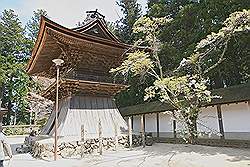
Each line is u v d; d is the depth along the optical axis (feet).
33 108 115.34
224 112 49.73
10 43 138.10
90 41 44.42
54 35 41.96
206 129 52.80
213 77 67.67
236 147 45.47
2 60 124.88
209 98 41.75
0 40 135.85
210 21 63.05
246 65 56.90
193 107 42.68
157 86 41.88
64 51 46.62
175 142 58.75
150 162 32.76
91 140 43.80
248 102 43.21
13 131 99.50
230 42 53.67
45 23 39.24
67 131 44.11
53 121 52.01
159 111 61.11
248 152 37.81
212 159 32.71
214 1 61.98
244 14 37.68
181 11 75.31
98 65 51.96
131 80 82.64
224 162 30.22
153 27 49.60
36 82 126.52
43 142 40.14
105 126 49.34
